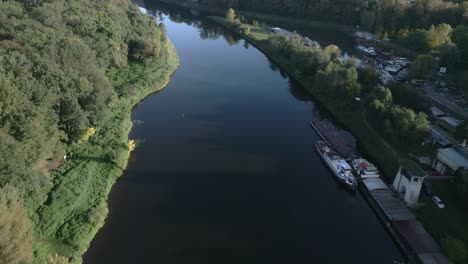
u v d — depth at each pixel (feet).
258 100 513.86
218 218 297.33
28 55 354.74
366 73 501.97
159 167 354.54
